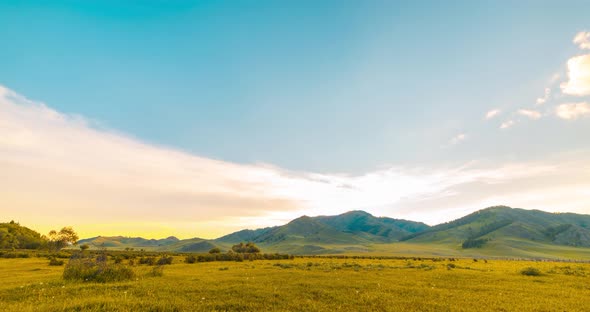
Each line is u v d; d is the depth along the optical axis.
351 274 38.44
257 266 55.41
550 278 37.19
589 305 20.47
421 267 53.62
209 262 74.19
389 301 20.11
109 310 15.59
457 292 24.83
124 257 93.62
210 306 17.75
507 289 27.16
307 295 21.97
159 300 18.72
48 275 36.41
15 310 15.12
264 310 17.11
